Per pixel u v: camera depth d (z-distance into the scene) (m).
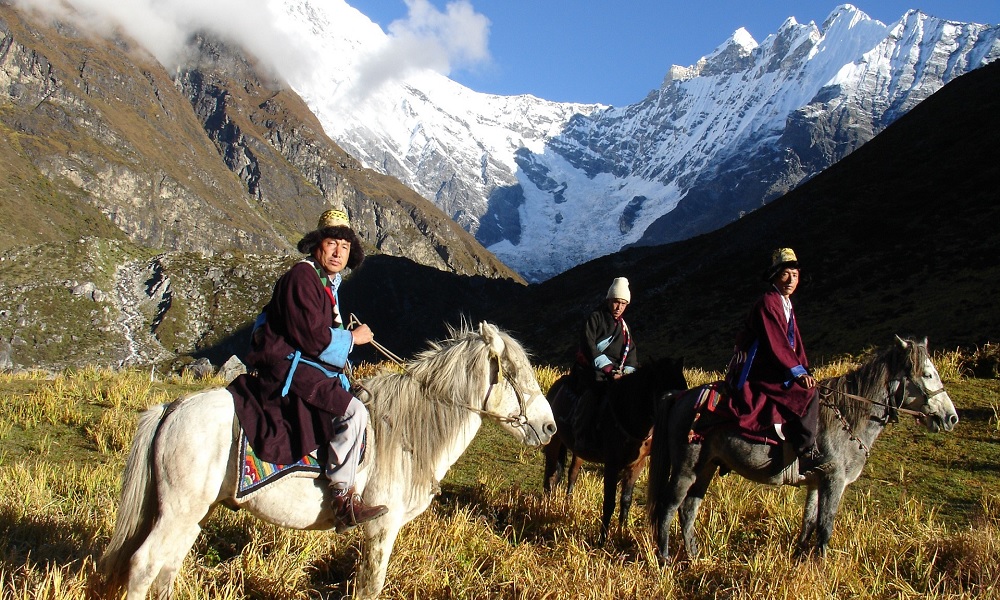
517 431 6.28
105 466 9.38
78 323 117.88
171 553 5.00
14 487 7.84
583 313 85.94
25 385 14.63
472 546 7.24
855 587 6.80
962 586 6.91
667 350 62.59
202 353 118.81
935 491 10.20
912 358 7.48
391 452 5.66
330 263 5.55
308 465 5.28
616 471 8.34
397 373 6.02
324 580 6.58
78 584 5.37
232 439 5.16
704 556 7.63
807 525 7.82
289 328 5.29
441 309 166.00
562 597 6.32
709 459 7.59
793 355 7.31
